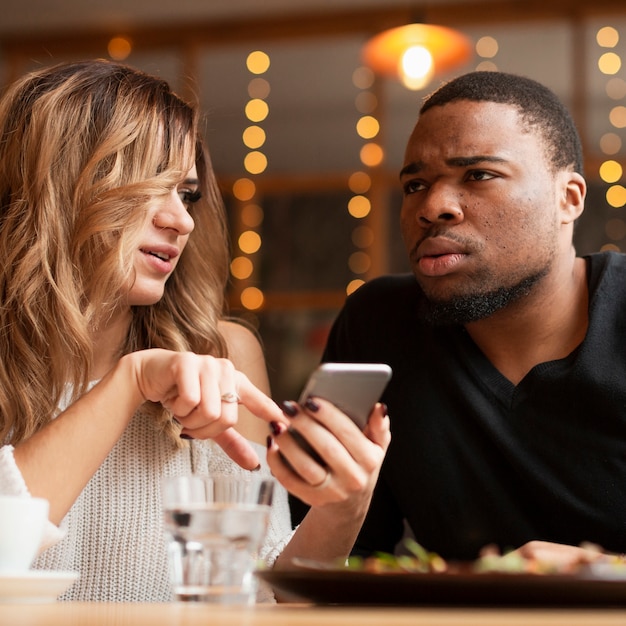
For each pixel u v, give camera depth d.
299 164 5.15
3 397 1.34
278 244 5.18
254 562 0.75
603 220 4.52
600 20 4.31
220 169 5.23
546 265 1.41
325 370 0.83
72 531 1.34
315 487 0.88
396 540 1.62
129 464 1.40
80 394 1.38
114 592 1.34
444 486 1.46
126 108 1.44
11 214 1.41
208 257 1.61
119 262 1.35
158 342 1.51
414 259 1.45
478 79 1.48
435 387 1.49
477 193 1.39
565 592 0.61
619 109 4.46
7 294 1.38
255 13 4.59
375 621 0.54
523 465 1.40
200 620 0.56
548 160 1.43
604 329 1.42
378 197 5.04
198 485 0.74
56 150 1.42
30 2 4.50
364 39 4.53
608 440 1.39
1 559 0.73
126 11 4.59
